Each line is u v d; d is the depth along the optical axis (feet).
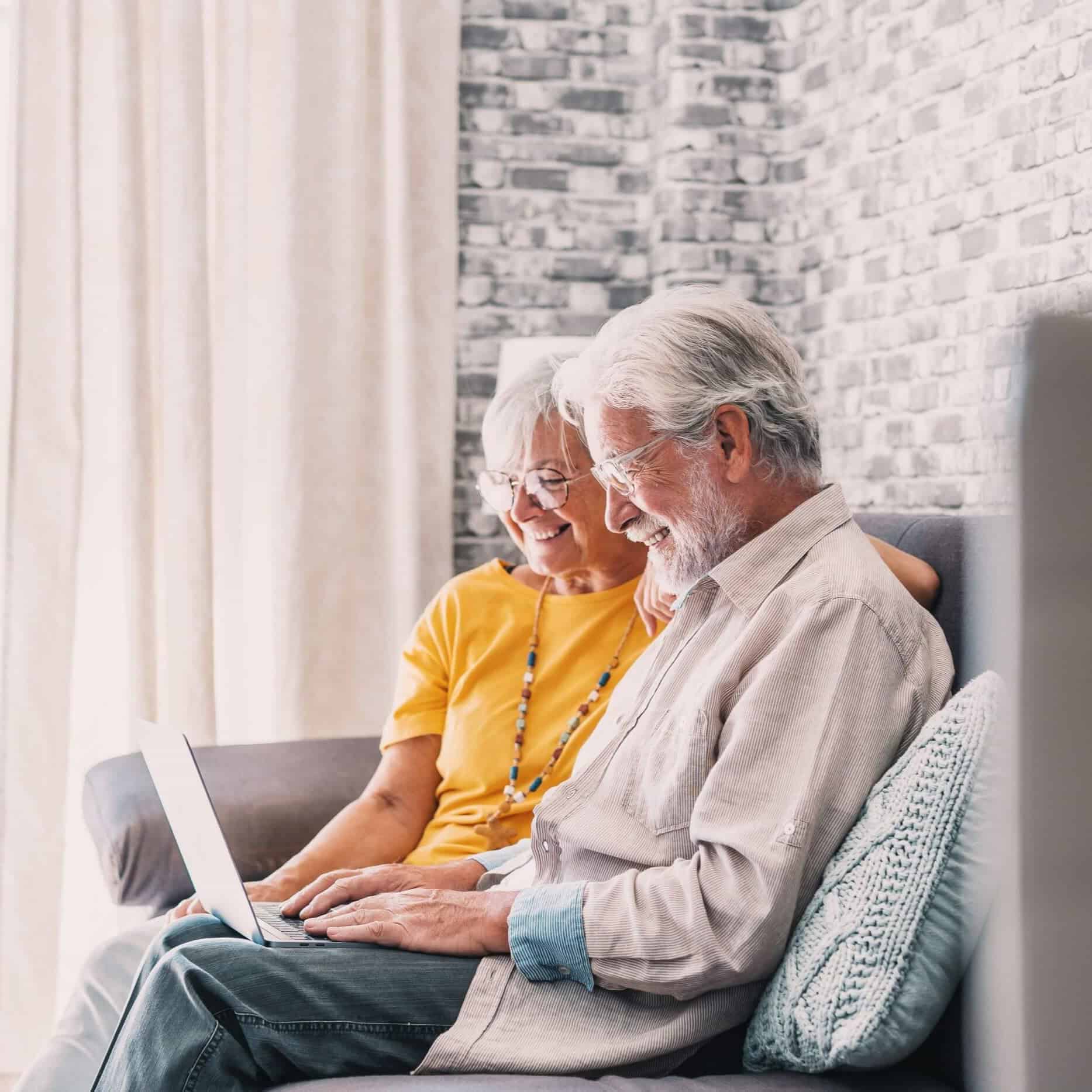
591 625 6.81
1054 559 2.17
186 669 10.15
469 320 11.22
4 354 10.50
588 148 11.41
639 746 4.75
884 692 4.33
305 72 10.48
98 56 10.20
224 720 10.65
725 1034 4.48
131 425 10.07
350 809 6.94
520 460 6.74
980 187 8.49
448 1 10.82
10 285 10.03
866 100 9.88
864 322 9.96
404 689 7.14
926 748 4.03
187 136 10.12
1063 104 7.65
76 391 10.05
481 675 6.90
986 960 2.50
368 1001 4.38
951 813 3.86
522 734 6.70
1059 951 2.22
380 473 10.91
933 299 9.02
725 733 4.40
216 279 10.57
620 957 4.22
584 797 4.84
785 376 4.93
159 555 10.36
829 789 4.16
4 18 11.00
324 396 10.65
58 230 10.03
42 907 9.86
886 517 6.12
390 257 10.80
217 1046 4.25
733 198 11.08
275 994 4.34
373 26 10.71
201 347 10.18
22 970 9.78
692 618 4.95
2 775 9.87
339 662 10.75
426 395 10.89
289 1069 4.41
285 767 8.04
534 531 6.77
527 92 11.28
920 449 9.20
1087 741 2.17
